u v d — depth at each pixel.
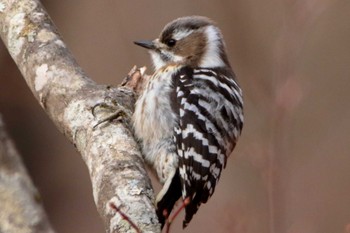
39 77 10.40
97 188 9.12
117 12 16.73
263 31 16.83
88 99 10.09
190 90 10.60
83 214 15.83
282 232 12.41
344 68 17.80
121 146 9.55
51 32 10.74
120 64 16.47
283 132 13.20
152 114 10.50
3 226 8.10
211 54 11.38
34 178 15.84
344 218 15.22
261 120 14.31
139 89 11.20
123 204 8.77
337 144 16.73
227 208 11.98
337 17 18.16
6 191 8.21
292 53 14.91
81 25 16.64
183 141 10.41
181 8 17.22
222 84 10.83
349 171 16.00
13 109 15.59
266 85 15.03
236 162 14.63
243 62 16.41
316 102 17.39
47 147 15.97
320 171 16.14
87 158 9.62
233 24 16.88
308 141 16.78
